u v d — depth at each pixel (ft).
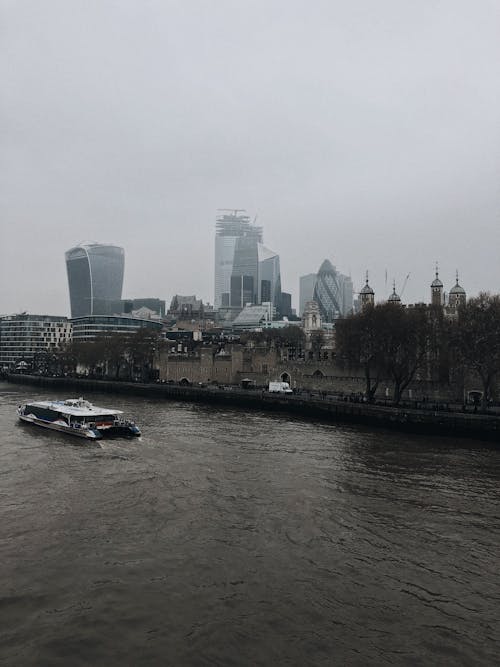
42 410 338.13
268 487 192.85
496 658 97.45
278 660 96.37
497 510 169.78
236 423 354.33
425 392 439.22
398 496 183.21
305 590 119.75
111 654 97.86
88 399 547.08
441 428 311.68
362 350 408.46
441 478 206.69
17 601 114.73
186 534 149.18
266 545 142.31
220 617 109.09
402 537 148.56
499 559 135.74
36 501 176.76
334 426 345.31
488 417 295.48
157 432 311.27
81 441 282.77
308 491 187.93
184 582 122.72
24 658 96.53
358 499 179.83
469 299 389.19
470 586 122.31
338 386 508.94
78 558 134.10
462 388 420.77
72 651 98.58
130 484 196.44
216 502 175.94
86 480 202.39
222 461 232.53
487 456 248.32
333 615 110.22
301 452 253.03
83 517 161.89
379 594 118.42
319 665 95.14
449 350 383.65
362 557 136.05
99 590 119.14
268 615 109.91
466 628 106.32
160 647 99.76
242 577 125.18
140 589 119.55
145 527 154.10
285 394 462.19
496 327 338.95
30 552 137.39
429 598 117.08
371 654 98.12
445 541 146.10
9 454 249.96
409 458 242.37
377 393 467.52
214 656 97.35
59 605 113.39
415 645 100.83
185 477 205.87
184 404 495.41
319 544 143.33
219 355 643.86
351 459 238.68
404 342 382.22
